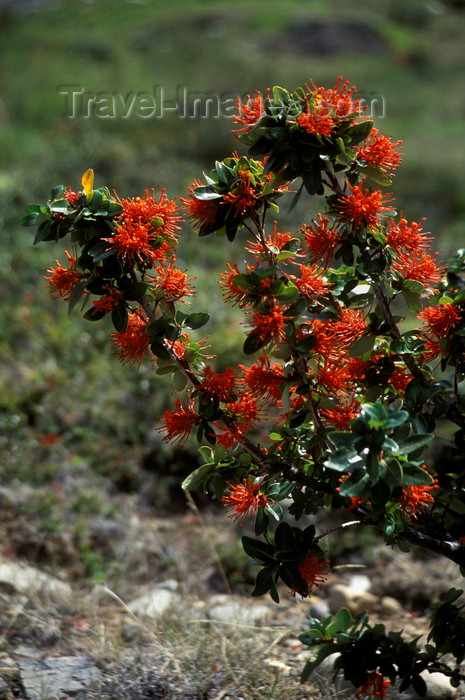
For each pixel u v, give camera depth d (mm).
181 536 4105
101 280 2078
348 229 2078
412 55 14680
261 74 13016
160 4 16844
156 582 3752
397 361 2266
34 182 7781
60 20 16125
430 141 11039
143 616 3281
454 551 2215
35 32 15469
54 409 4719
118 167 8422
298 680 2719
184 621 3184
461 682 2609
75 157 8492
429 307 2234
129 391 4828
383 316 2199
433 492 2379
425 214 8969
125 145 9250
